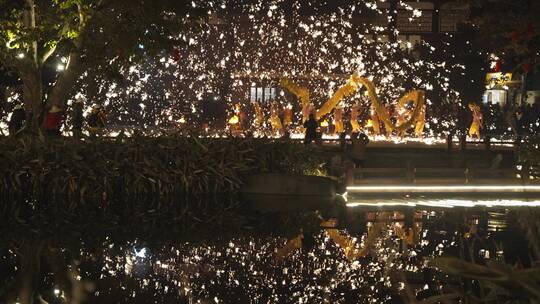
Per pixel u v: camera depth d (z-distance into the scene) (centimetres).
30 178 3009
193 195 3173
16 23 3136
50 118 3297
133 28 3238
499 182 3597
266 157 3388
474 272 607
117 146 3155
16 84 5119
